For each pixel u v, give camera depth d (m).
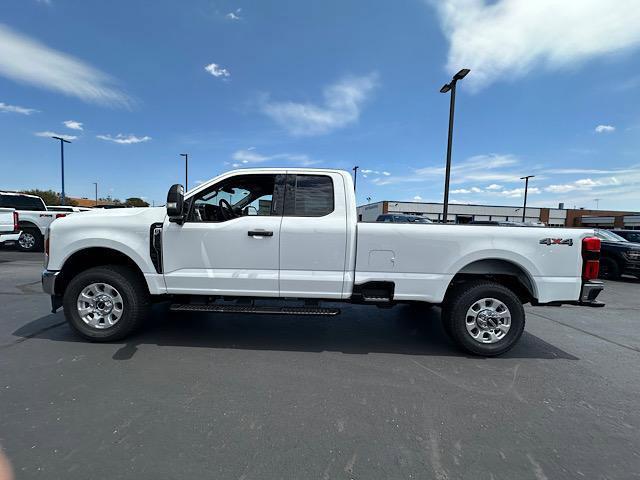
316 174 4.25
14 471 2.15
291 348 4.30
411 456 2.40
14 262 10.66
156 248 4.16
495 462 2.36
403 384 3.44
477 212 55.19
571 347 4.62
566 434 2.69
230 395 3.13
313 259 4.12
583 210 60.50
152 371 3.56
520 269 4.23
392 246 4.10
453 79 13.63
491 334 4.16
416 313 5.96
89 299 4.25
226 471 2.21
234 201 4.80
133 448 2.39
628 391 3.41
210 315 5.55
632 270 11.06
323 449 2.45
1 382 3.26
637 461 2.41
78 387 3.20
